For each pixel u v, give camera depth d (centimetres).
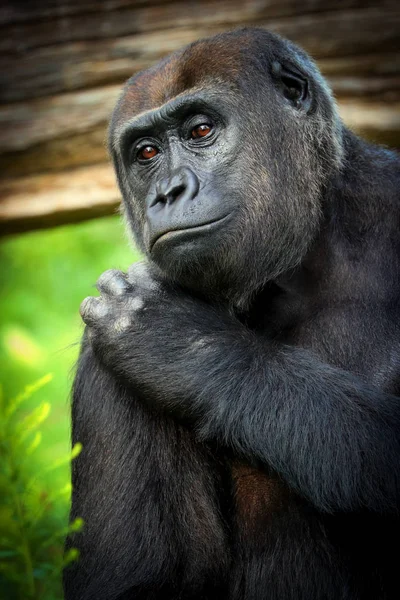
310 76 1781
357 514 1592
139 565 1644
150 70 1777
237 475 1706
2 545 1956
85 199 2672
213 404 1561
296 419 1535
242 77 1706
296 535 1650
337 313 1708
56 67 2677
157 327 1609
